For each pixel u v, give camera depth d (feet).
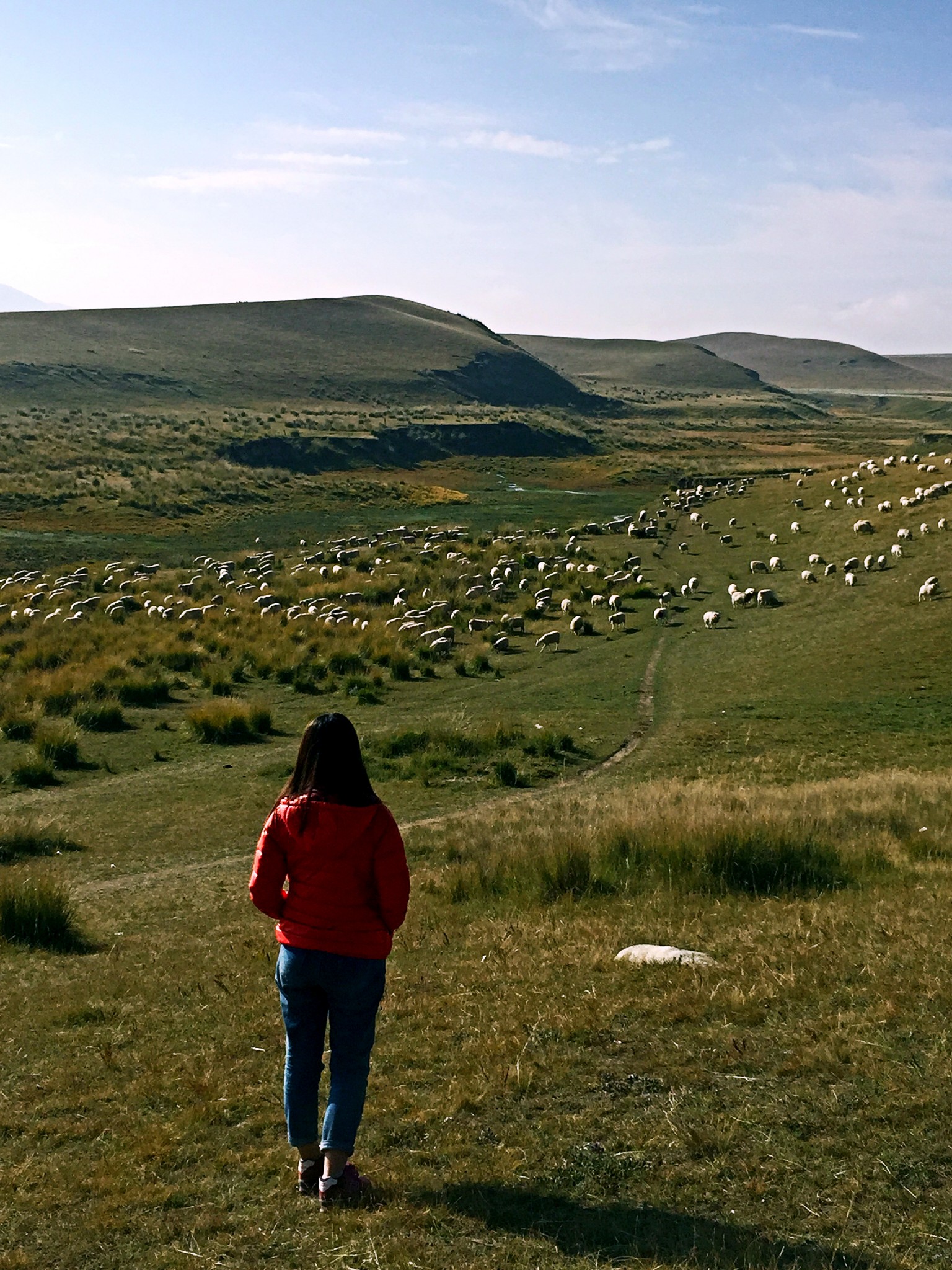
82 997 32.12
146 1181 17.97
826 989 24.41
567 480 326.85
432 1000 27.20
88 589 165.58
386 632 130.21
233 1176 17.93
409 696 105.60
